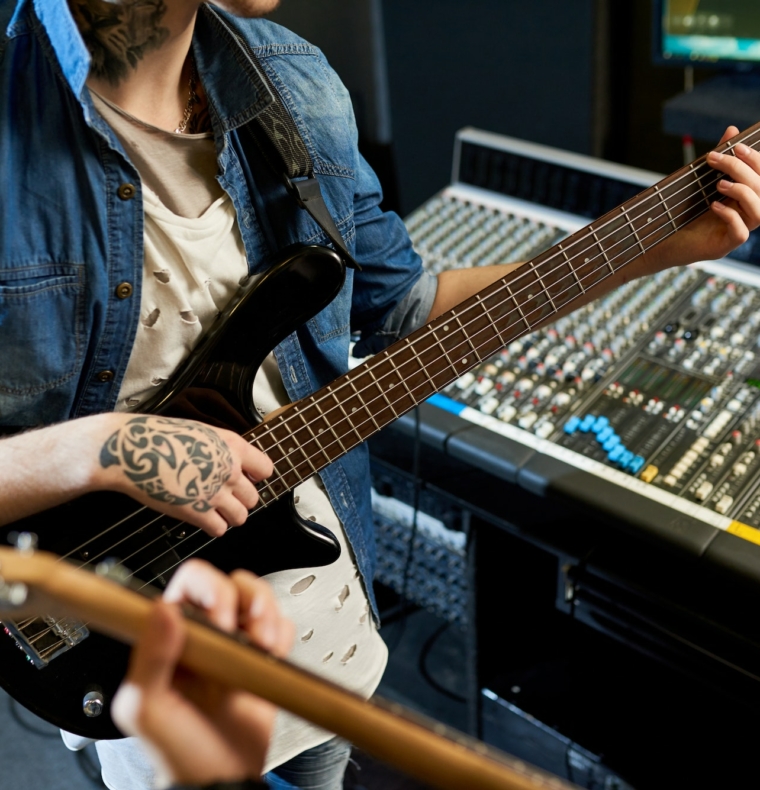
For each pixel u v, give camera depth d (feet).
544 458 4.15
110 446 2.79
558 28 5.80
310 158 3.30
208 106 3.07
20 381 2.98
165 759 1.40
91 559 3.17
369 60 6.68
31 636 3.12
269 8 2.84
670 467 4.00
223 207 3.16
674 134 5.54
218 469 2.92
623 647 4.82
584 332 4.67
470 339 3.43
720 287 4.79
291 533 3.44
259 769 1.55
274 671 1.39
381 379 3.32
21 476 2.79
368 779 5.69
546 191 5.45
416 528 5.34
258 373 3.46
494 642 5.15
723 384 4.30
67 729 3.38
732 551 3.64
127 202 2.91
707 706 4.62
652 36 5.50
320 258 3.19
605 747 4.98
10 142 2.81
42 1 2.72
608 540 4.16
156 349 3.16
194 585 1.56
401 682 6.46
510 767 1.40
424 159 6.92
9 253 2.83
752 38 5.04
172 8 2.72
